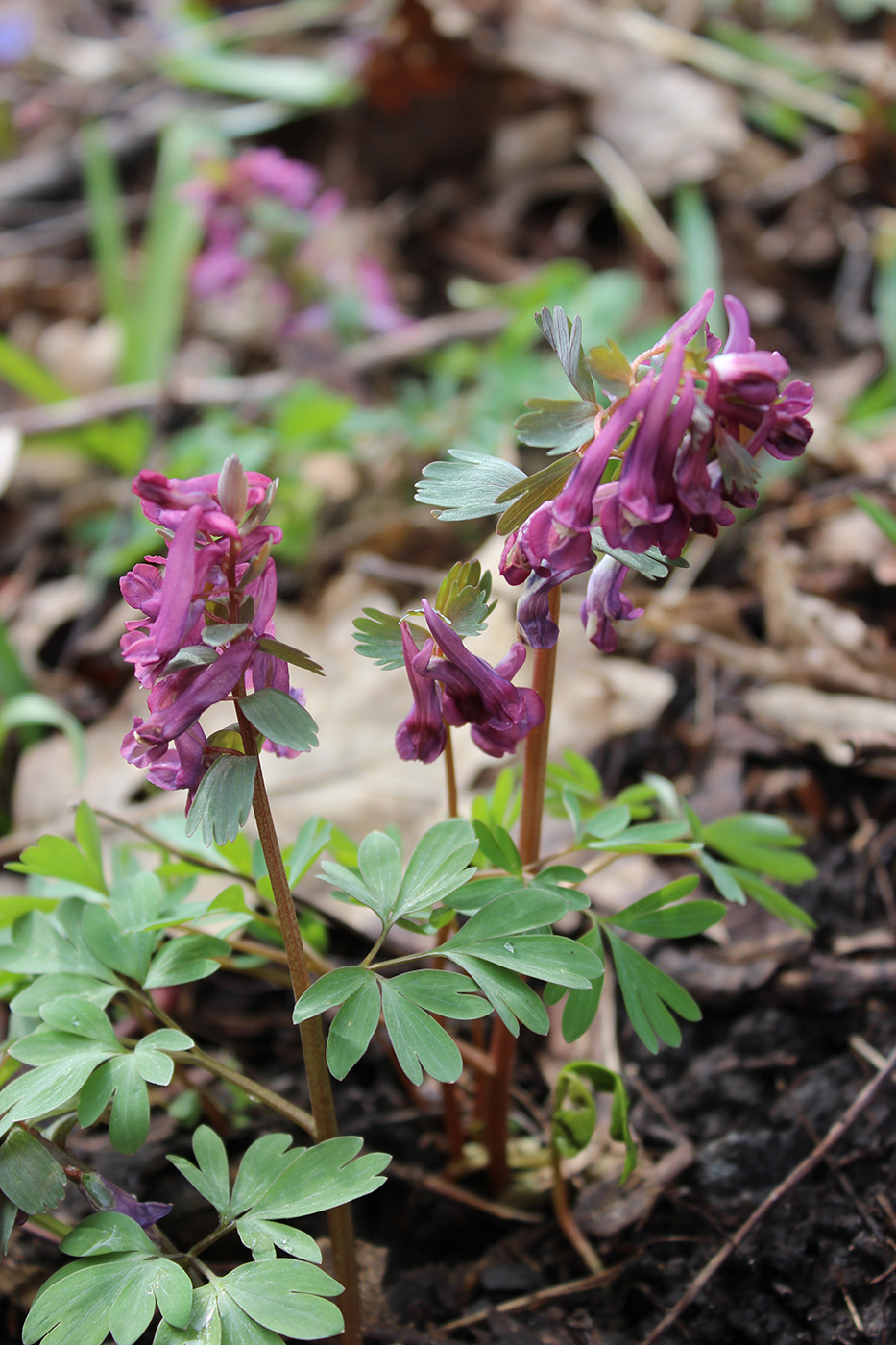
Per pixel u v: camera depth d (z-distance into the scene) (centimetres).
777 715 56
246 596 39
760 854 45
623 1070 48
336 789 55
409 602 67
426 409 74
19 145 121
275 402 82
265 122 107
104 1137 47
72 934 42
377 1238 46
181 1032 40
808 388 38
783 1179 45
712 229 92
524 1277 45
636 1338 43
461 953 40
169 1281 38
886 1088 47
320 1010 39
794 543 65
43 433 79
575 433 39
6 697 62
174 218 88
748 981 48
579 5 106
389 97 105
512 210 101
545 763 42
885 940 49
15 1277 44
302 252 86
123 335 87
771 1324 43
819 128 97
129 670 67
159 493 38
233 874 44
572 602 62
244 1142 47
